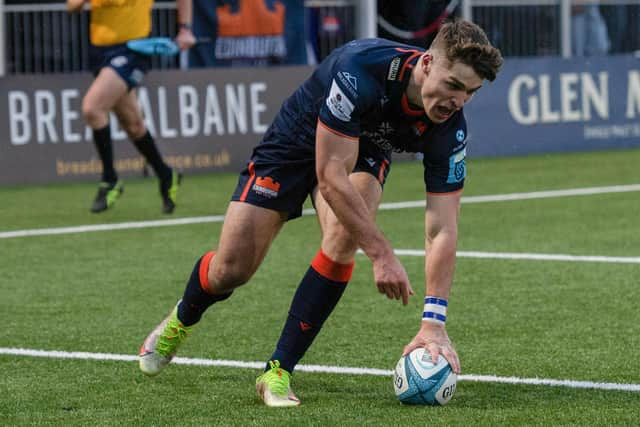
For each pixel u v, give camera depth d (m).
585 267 22.20
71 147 37.06
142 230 27.56
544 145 43.47
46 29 40.00
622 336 16.80
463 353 15.93
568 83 43.91
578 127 44.06
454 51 11.57
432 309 13.22
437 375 13.12
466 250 24.25
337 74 12.37
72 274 22.34
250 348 16.47
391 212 30.11
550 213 29.39
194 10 40.59
